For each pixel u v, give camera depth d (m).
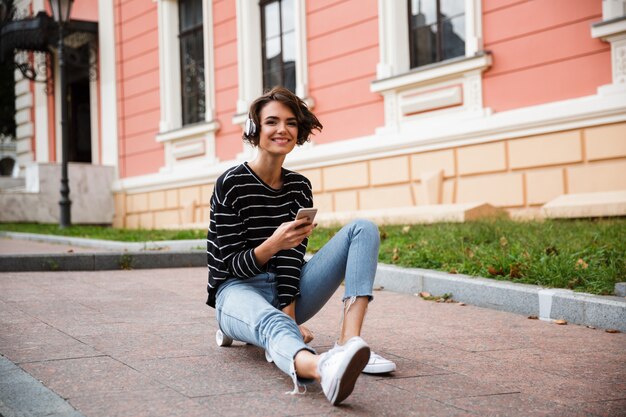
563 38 7.74
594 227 6.20
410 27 9.62
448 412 2.40
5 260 6.17
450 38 9.10
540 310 4.36
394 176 9.45
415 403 2.50
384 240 6.98
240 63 11.98
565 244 5.45
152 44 13.99
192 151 13.00
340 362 2.30
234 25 12.16
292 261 2.97
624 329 3.89
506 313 4.53
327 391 2.36
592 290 4.34
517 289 4.52
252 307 2.75
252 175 2.93
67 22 11.95
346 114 10.16
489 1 8.41
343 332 2.76
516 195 8.15
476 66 8.41
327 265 2.94
